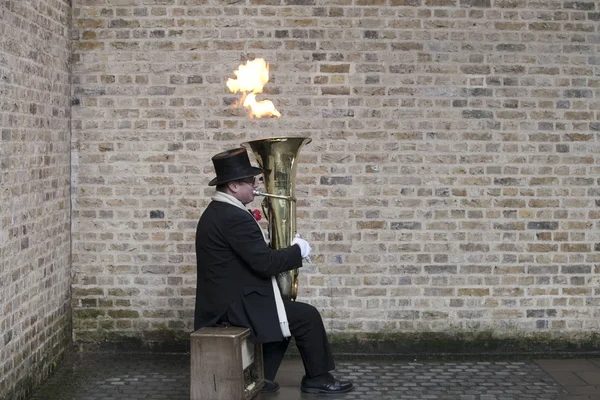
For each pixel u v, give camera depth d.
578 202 6.67
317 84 6.58
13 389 5.18
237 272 5.07
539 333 6.70
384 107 6.59
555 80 6.62
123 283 6.63
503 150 6.63
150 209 6.61
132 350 6.66
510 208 6.65
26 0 5.45
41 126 5.80
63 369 6.21
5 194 5.05
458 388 5.80
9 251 5.12
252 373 5.04
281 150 5.16
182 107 6.58
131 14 6.55
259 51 6.57
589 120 6.65
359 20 6.56
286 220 5.23
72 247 6.61
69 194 6.55
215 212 5.12
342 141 6.59
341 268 6.63
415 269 6.65
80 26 6.54
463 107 6.61
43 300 5.86
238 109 6.59
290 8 6.56
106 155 6.59
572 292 6.70
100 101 6.57
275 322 5.05
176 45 6.56
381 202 6.62
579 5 6.61
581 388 5.80
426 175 6.62
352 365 6.38
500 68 6.61
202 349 4.71
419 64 6.59
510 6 6.59
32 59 5.58
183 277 6.63
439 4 6.57
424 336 6.67
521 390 5.75
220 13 6.55
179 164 6.59
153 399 5.52
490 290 6.67
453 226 6.64
